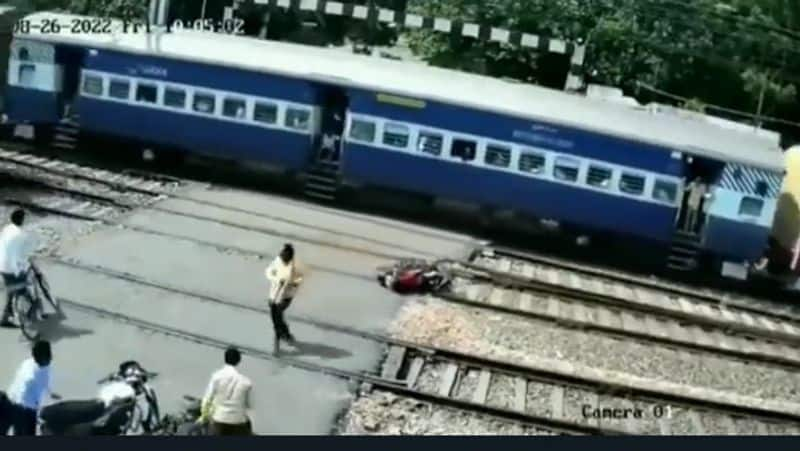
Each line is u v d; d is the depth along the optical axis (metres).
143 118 30.52
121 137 30.86
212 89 29.84
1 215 24.03
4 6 36.44
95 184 28.23
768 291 28.33
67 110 32.09
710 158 27.23
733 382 19.94
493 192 28.19
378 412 16.27
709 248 27.86
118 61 30.52
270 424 15.26
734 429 17.44
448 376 18.08
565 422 16.41
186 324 18.72
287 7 41.94
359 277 22.81
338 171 29.36
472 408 16.72
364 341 18.97
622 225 27.80
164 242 23.52
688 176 28.33
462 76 31.59
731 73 45.50
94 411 13.49
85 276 20.56
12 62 31.38
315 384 16.89
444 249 26.34
